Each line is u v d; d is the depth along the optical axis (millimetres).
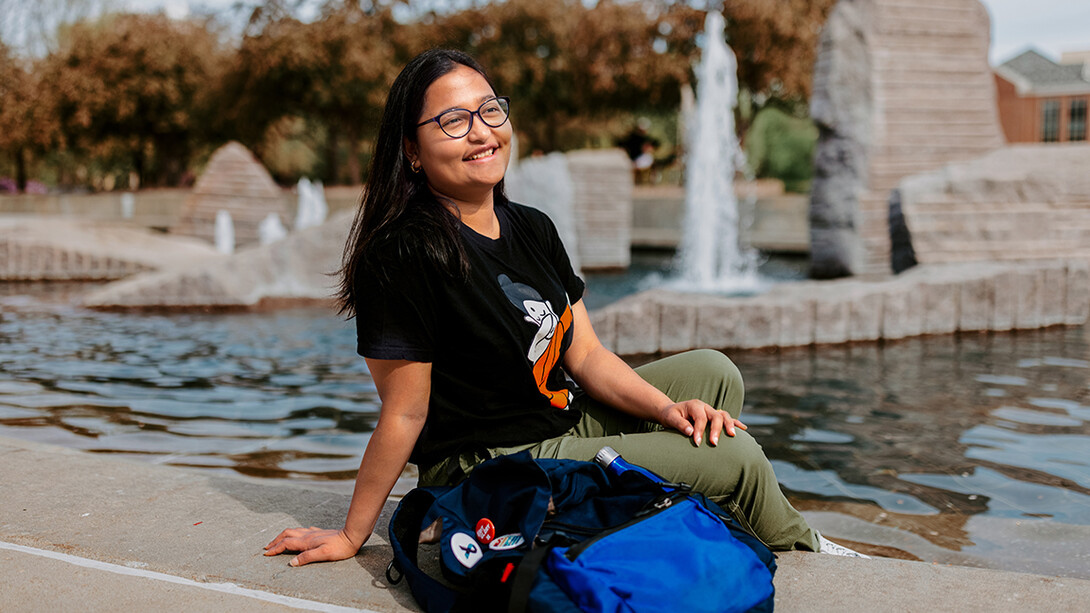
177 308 8156
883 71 10648
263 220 16734
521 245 2039
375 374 1897
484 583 1650
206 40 28125
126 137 29062
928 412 4074
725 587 1594
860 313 5848
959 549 2494
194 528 2225
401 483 3100
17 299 8828
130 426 3939
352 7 24844
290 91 25672
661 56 23141
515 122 28922
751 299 5703
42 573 1956
